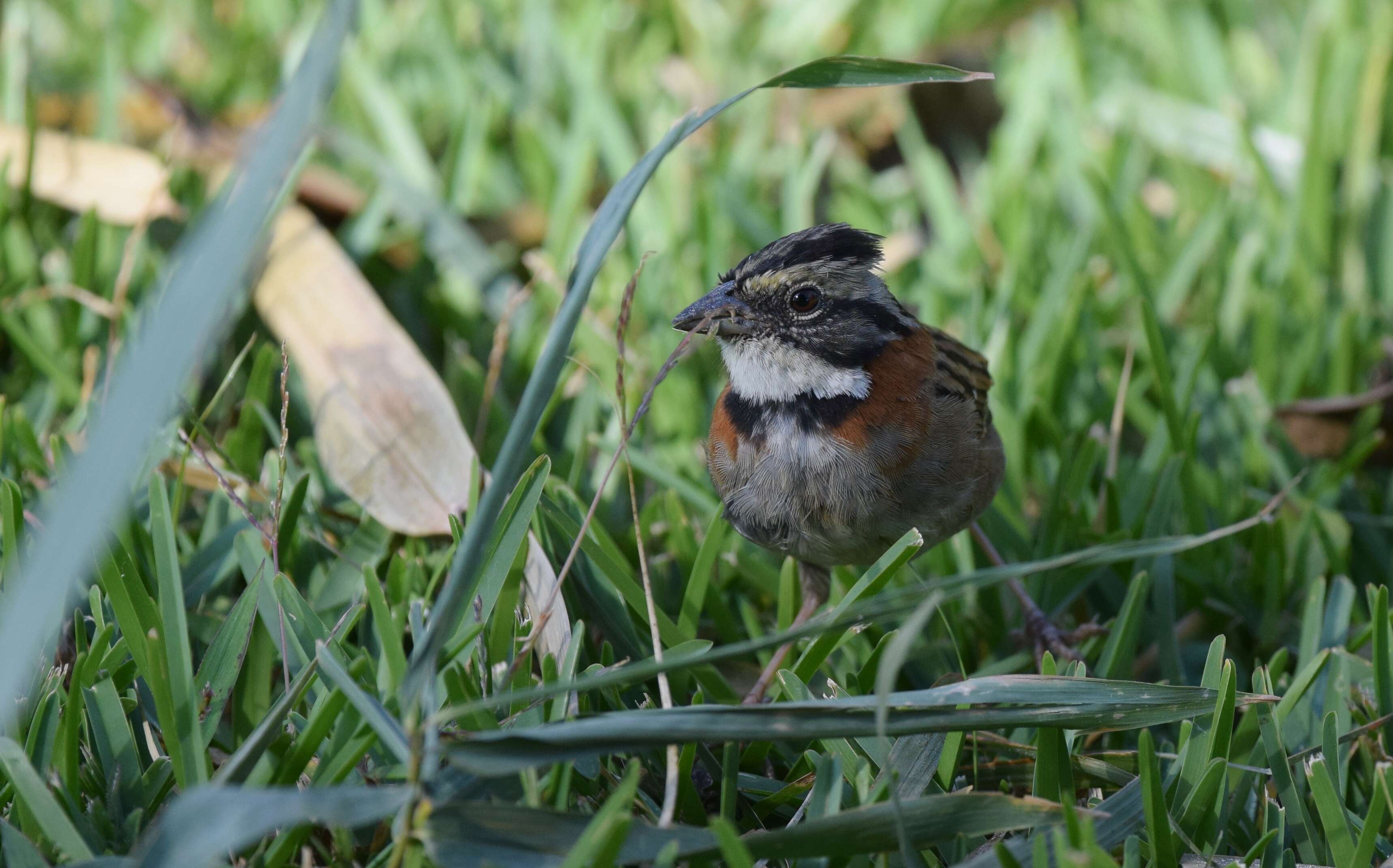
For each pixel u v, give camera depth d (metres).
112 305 8.55
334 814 4.07
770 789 5.74
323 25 4.09
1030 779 5.87
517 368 9.39
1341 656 6.39
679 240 10.40
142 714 5.68
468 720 5.11
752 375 6.96
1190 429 8.23
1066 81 12.47
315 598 6.82
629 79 13.02
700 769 5.90
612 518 8.02
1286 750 5.84
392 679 5.42
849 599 5.96
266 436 8.37
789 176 11.19
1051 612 7.68
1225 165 11.67
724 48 13.01
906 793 5.34
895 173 12.20
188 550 7.08
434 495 7.25
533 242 10.96
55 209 10.22
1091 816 4.88
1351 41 12.10
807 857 4.74
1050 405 9.23
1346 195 11.08
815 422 6.84
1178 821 5.37
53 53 12.43
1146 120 12.12
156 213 9.75
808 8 13.48
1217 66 12.80
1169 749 6.19
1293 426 8.77
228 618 5.72
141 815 5.02
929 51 13.23
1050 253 10.91
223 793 3.98
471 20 13.53
